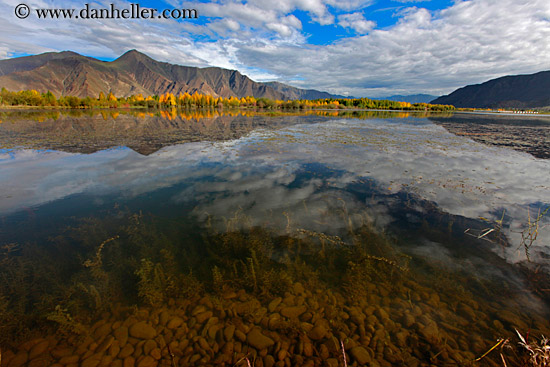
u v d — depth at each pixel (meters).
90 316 3.31
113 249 4.71
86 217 5.88
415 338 3.01
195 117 40.16
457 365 2.69
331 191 7.41
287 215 6.00
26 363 2.71
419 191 7.37
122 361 2.76
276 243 4.95
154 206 6.45
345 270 4.23
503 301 3.56
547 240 4.91
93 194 7.19
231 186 7.82
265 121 32.47
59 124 25.83
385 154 12.12
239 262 4.42
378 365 2.71
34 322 3.18
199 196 7.06
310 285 3.86
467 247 4.79
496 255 4.55
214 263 4.39
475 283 3.91
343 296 3.67
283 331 3.12
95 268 3.98
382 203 6.62
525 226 5.47
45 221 5.68
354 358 2.79
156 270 3.96
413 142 15.76
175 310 3.42
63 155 11.69
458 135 19.73
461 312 3.38
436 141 16.28
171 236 5.15
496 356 2.79
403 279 3.98
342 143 15.12
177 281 3.82
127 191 7.41
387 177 8.63
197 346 2.93
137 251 4.66
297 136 18.08
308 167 9.86
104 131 20.30
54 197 6.96
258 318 3.30
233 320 3.27
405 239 5.07
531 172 9.20
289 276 4.04
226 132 20.28
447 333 3.08
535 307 3.46
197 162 10.55
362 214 6.05
